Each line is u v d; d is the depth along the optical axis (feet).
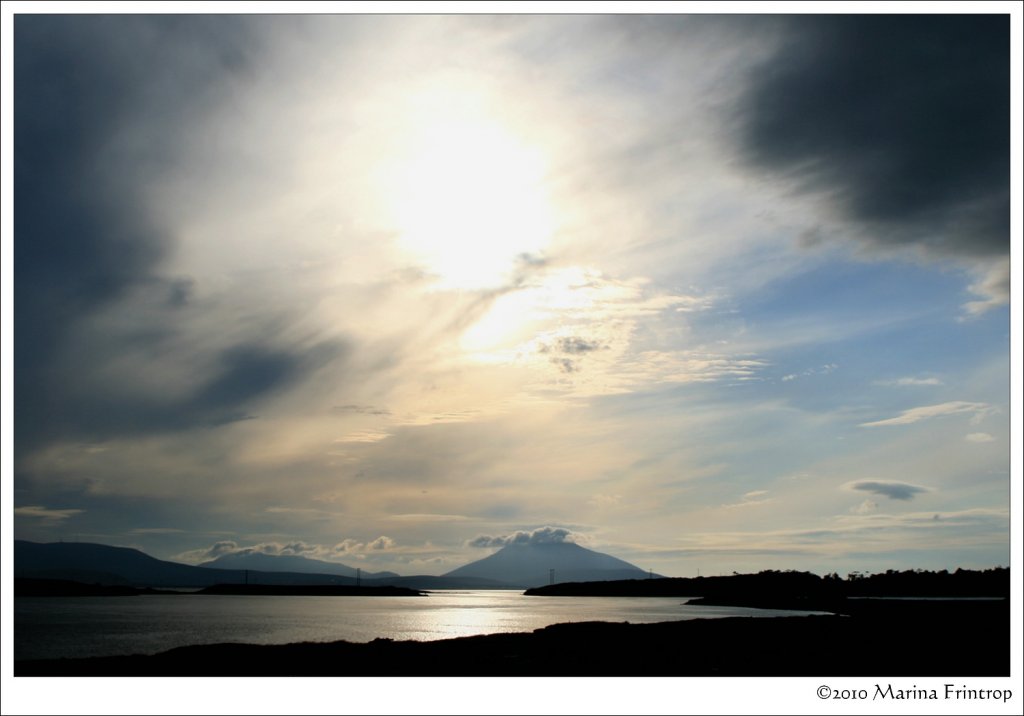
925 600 396.57
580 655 149.48
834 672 136.87
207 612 433.07
